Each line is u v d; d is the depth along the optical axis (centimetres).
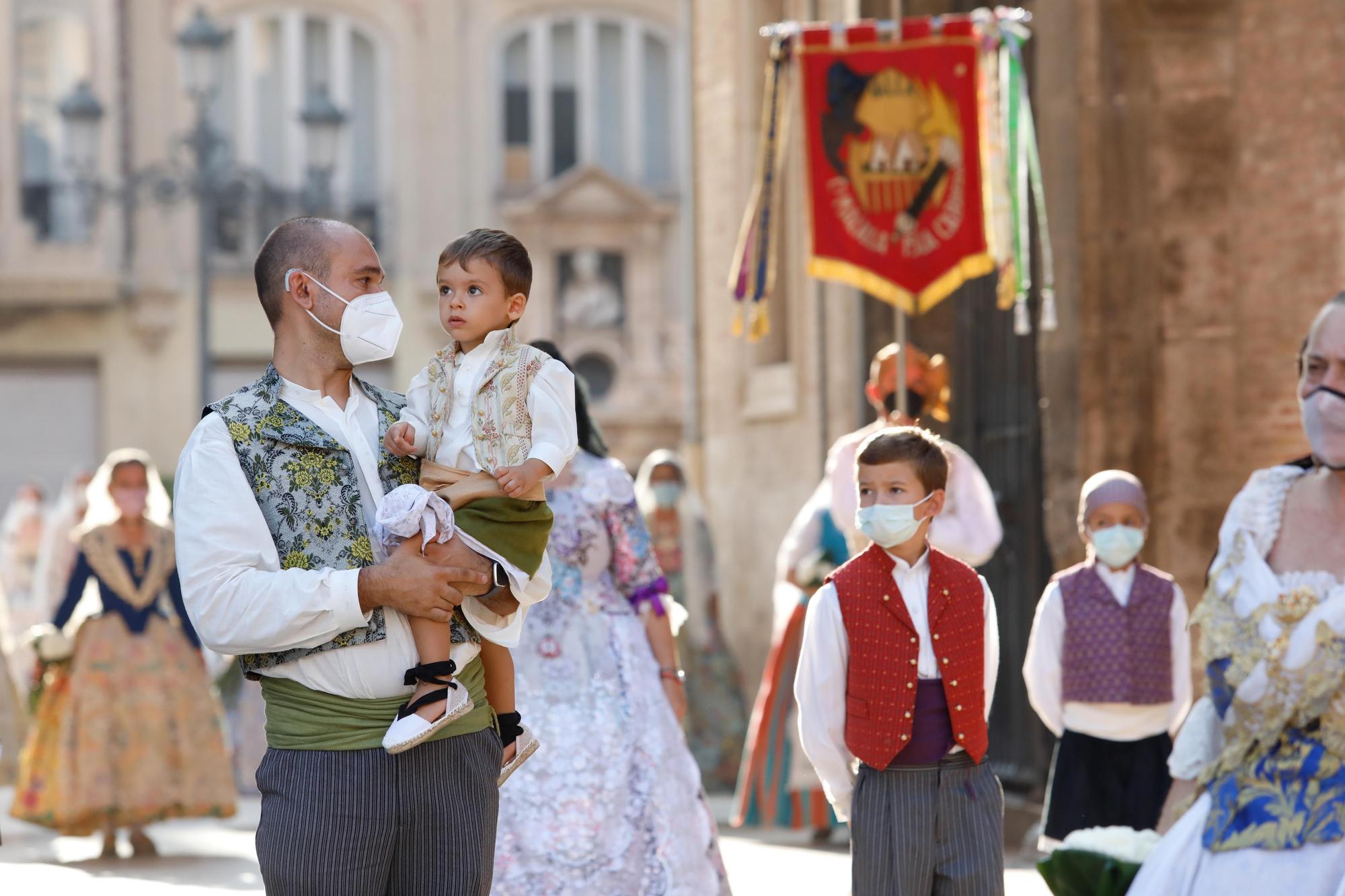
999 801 798
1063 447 1471
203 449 618
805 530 1537
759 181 1342
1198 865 709
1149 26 1455
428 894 622
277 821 611
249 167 5047
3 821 1788
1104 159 1462
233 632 604
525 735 704
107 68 4934
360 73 5159
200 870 1432
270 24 5094
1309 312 1396
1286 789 700
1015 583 1617
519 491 654
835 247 1313
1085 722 1105
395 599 606
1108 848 743
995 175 1298
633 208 5097
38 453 4944
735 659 2123
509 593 648
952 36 1300
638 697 938
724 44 2164
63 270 4916
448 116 5150
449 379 687
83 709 1503
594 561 953
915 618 791
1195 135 1455
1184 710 1108
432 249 5122
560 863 903
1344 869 682
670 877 916
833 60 1313
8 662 1906
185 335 4978
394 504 616
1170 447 1452
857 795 795
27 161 4984
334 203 5100
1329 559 718
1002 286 1302
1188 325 1455
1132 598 1107
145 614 1537
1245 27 1445
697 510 2036
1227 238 1455
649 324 5103
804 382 1998
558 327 5084
